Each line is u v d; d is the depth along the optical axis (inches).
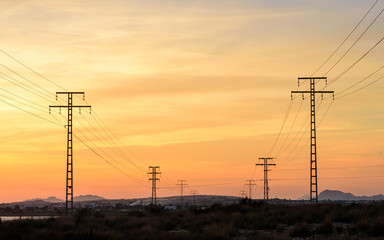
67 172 3718.0
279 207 3371.1
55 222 2628.0
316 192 3747.5
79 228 2459.4
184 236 1935.3
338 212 2687.0
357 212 2536.9
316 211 2807.6
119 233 2098.9
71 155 3732.8
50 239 1894.7
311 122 3828.7
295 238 1961.1
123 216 3400.6
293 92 3873.0
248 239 1861.5
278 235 1947.6
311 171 3779.5
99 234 1946.4
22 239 1961.1
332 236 1902.1
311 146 3811.5
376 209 2620.6
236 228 2415.1
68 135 3745.1
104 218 2965.1
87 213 3253.0
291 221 2527.1
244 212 3277.6
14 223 2428.6
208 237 1894.7
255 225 2443.4
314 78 3882.9
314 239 1875.0
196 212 3521.2
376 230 1899.6
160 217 3208.7
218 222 2655.0
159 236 1925.4
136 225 2635.3
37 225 2474.2
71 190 3703.3
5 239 1973.4
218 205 3688.5
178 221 2930.6
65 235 1931.6
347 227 2106.3
